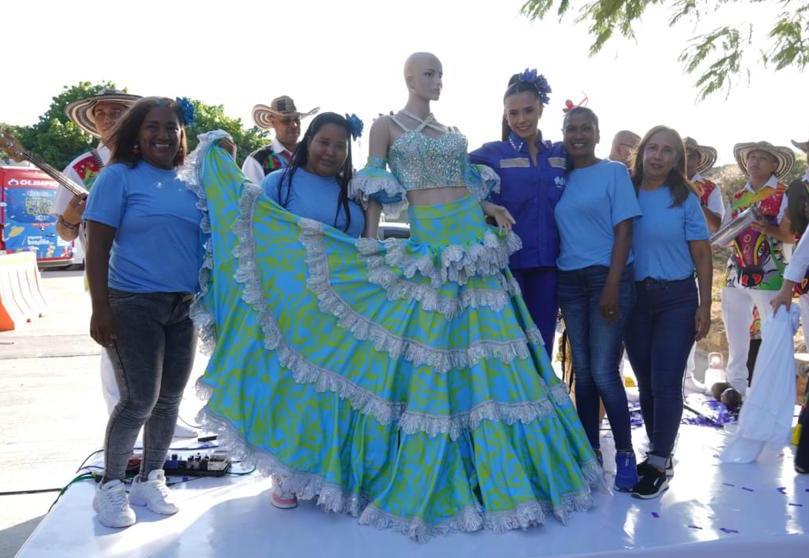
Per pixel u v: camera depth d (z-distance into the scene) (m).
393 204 3.81
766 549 3.25
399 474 3.45
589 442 3.99
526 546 3.19
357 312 3.62
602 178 3.82
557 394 3.79
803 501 3.69
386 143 3.80
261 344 3.51
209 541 3.21
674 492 3.80
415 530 3.24
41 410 6.61
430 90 3.76
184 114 3.49
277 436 3.49
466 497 3.42
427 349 3.56
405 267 3.60
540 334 3.90
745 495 3.76
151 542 3.19
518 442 3.58
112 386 4.44
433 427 3.47
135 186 3.28
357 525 3.37
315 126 3.68
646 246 3.92
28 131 26.55
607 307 3.71
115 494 3.34
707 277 3.87
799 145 5.22
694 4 6.08
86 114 4.55
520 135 4.01
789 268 4.28
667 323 3.88
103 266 3.19
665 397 3.82
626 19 6.18
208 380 3.46
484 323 3.69
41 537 3.22
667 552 3.17
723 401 5.52
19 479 4.93
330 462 3.46
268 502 3.62
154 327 3.30
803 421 4.08
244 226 3.54
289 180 3.74
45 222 19.47
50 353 9.20
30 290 12.25
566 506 3.50
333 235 3.60
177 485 3.85
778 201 5.45
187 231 3.41
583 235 3.84
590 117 3.86
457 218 3.72
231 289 3.51
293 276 3.58
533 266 4.02
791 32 5.95
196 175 3.53
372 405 3.55
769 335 4.28
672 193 3.90
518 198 4.00
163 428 3.52
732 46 6.11
